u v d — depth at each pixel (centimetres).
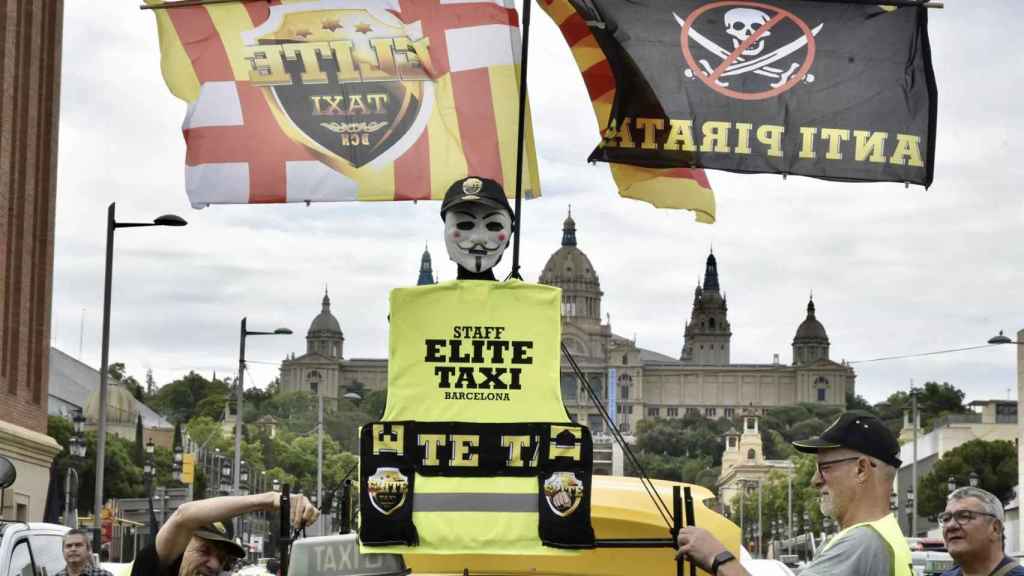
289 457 18925
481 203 649
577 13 966
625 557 740
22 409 4075
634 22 963
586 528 612
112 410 14262
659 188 1006
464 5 985
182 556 613
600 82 980
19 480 3922
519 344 629
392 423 618
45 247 4303
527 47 853
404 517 611
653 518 728
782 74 962
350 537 616
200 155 993
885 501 626
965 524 874
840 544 596
